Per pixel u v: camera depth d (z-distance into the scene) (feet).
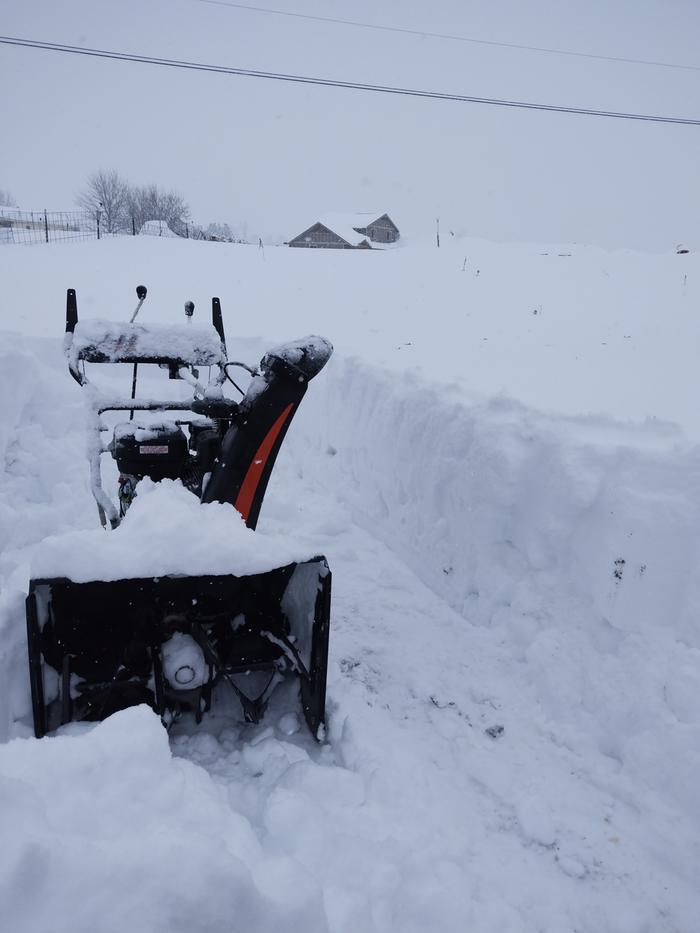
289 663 9.02
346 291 52.16
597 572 9.61
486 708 9.55
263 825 7.11
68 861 4.35
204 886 4.49
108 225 139.13
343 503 17.30
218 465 9.01
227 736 8.59
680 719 8.02
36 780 5.43
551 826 7.49
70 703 7.63
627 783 8.01
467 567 12.19
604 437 10.77
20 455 15.92
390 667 10.46
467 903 6.28
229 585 8.12
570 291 52.31
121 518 9.89
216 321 10.88
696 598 8.46
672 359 27.17
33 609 6.93
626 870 7.00
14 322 33.37
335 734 8.89
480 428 12.07
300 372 8.73
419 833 7.22
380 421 15.71
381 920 6.09
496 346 31.35
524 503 11.05
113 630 7.88
